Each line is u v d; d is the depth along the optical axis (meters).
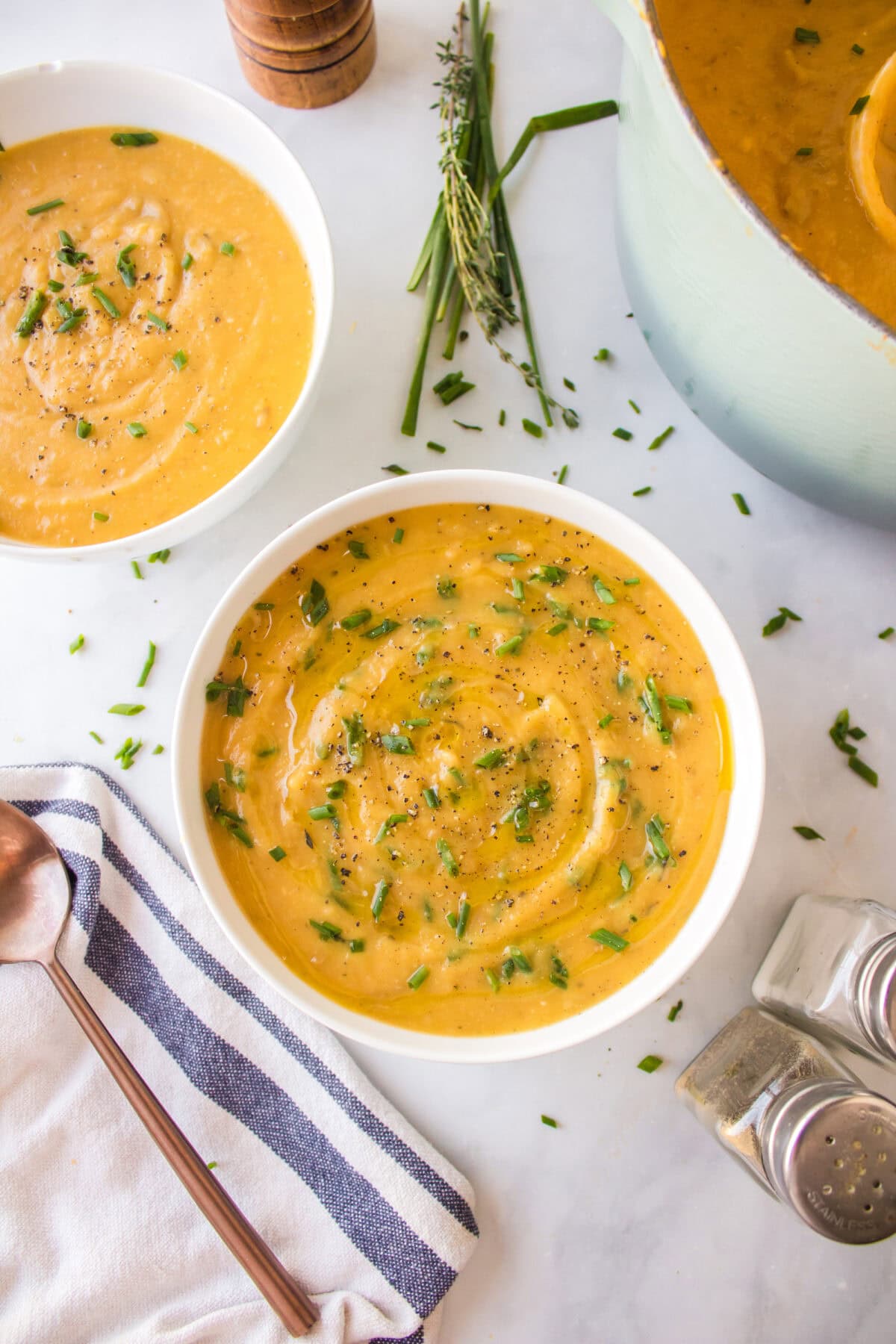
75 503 0.47
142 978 0.49
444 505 0.45
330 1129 0.48
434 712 0.45
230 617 0.44
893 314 0.43
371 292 0.51
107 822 0.49
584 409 0.50
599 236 0.51
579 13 0.51
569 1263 0.48
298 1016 0.48
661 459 0.50
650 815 0.45
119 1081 0.46
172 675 0.50
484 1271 0.48
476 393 0.50
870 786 0.49
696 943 0.43
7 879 0.48
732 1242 0.49
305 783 0.45
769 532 0.50
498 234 0.50
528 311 0.50
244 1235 0.45
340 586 0.45
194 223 0.48
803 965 0.46
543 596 0.45
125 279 0.48
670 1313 0.48
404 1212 0.47
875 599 0.50
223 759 0.45
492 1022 0.44
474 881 0.45
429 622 0.45
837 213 0.44
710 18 0.44
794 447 0.44
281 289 0.48
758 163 0.44
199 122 0.48
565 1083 0.49
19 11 0.52
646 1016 0.49
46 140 0.48
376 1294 0.47
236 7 0.47
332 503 0.44
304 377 0.48
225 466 0.47
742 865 0.42
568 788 0.45
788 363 0.41
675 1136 0.49
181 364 0.48
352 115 0.51
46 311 0.48
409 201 0.51
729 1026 0.48
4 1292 0.47
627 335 0.50
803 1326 0.48
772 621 0.49
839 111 0.44
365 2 0.49
